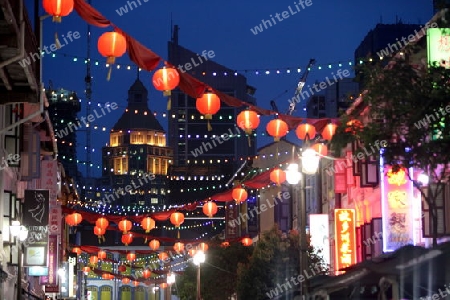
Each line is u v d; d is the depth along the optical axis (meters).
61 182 63.72
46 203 34.25
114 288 130.38
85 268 87.00
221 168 163.75
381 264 17.67
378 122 21.59
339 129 21.84
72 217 43.09
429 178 22.03
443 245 16.83
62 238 61.28
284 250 42.31
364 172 40.00
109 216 42.84
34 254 34.09
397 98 20.70
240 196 37.62
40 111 22.05
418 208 34.94
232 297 61.88
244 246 61.75
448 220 31.09
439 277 16.53
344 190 47.66
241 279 43.66
